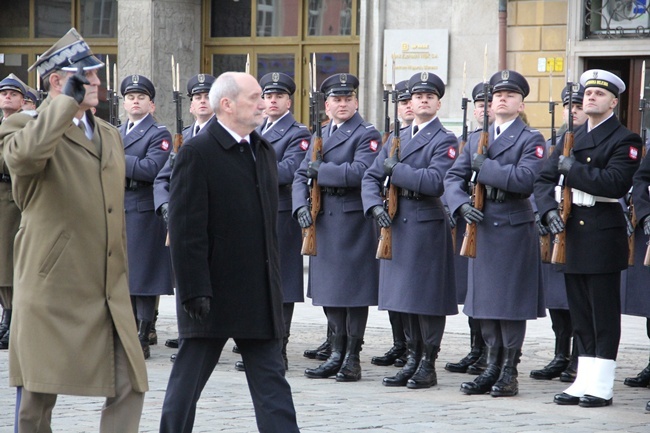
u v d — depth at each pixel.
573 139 11.38
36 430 7.72
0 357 14.03
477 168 11.83
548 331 16.98
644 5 21.75
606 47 21.92
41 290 7.49
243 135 8.46
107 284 7.64
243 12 26.27
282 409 8.27
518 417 10.46
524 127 11.99
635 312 13.00
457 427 9.89
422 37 23.23
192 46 26.41
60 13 27.45
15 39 27.88
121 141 7.96
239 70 26.38
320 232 13.07
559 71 22.33
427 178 12.15
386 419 10.19
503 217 11.86
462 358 14.60
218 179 8.24
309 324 17.48
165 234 14.71
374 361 14.01
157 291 14.62
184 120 26.33
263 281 8.34
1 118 15.92
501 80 11.97
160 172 14.16
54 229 7.51
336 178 12.77
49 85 7.68
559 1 22.25
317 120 13.03
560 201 11.40
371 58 23.75
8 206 14.63
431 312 12.19
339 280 12.87
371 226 12.99
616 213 11.34
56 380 7.45
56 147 7.50
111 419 7.68
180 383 8.35
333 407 10.77
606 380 11.23
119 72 26.06
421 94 12.47
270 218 8.45
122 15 25.95
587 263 11.21
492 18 22.73
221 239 8.25
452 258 12.54
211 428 9.66
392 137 12.62
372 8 23.70
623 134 11.27
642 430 9.93
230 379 12.48
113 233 7.68
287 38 25.89
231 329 8.21
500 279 11.83
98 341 7.57
